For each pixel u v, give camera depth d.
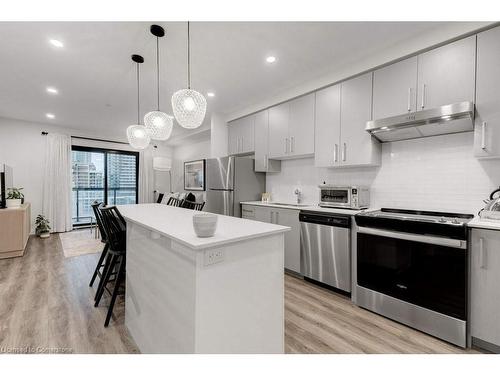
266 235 1.40
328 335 1.88
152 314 1.56
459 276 1.74
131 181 6.91
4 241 3.71
